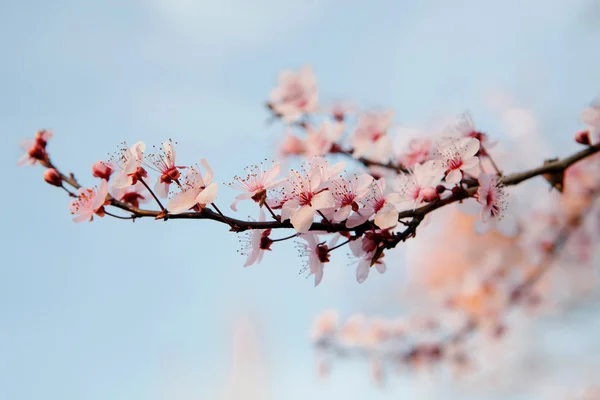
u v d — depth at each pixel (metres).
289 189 2.28
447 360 6.56
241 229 2.18
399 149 3.39
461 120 2.94
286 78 4.27
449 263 8.69
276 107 4.21
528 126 7.14
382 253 2.31
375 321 6.58
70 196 2.46
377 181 2.37
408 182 2.46
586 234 6.45
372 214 2.25
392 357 6.46
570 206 6.20
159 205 2.20
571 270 7.21
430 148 3.09
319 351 6.38
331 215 2.25
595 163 5.75
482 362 8.48
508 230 2.58
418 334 6.61
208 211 2.17
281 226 2.21
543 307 7.15
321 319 6.50
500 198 2.59
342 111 4.14
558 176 2.84
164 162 2.29
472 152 2.48
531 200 6.28
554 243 6.11
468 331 6.49
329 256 2.39
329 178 2.26
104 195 2.27
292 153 4.09
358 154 3.50
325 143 3.76
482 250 8.31
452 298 6.70
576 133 2.89
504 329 6.46
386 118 3.64
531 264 6.41
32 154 2.56
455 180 2.40
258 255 2.35
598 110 2.87
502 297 6.44
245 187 2.29
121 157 2.41
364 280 2.35
